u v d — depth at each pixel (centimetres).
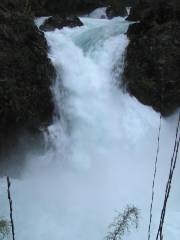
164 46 1275
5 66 1118
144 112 1252
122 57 1326
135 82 1288
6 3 1271
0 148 1112
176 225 854
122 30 1441
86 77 1271
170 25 1300
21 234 817
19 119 1122
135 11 1711
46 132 1174
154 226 844
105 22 1748
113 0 2188
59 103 1220
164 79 1262
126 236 792
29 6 1728
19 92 1127
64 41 1386
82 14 2169
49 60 1229
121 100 1270
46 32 1488
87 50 1363
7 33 1154
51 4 2062
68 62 1284
